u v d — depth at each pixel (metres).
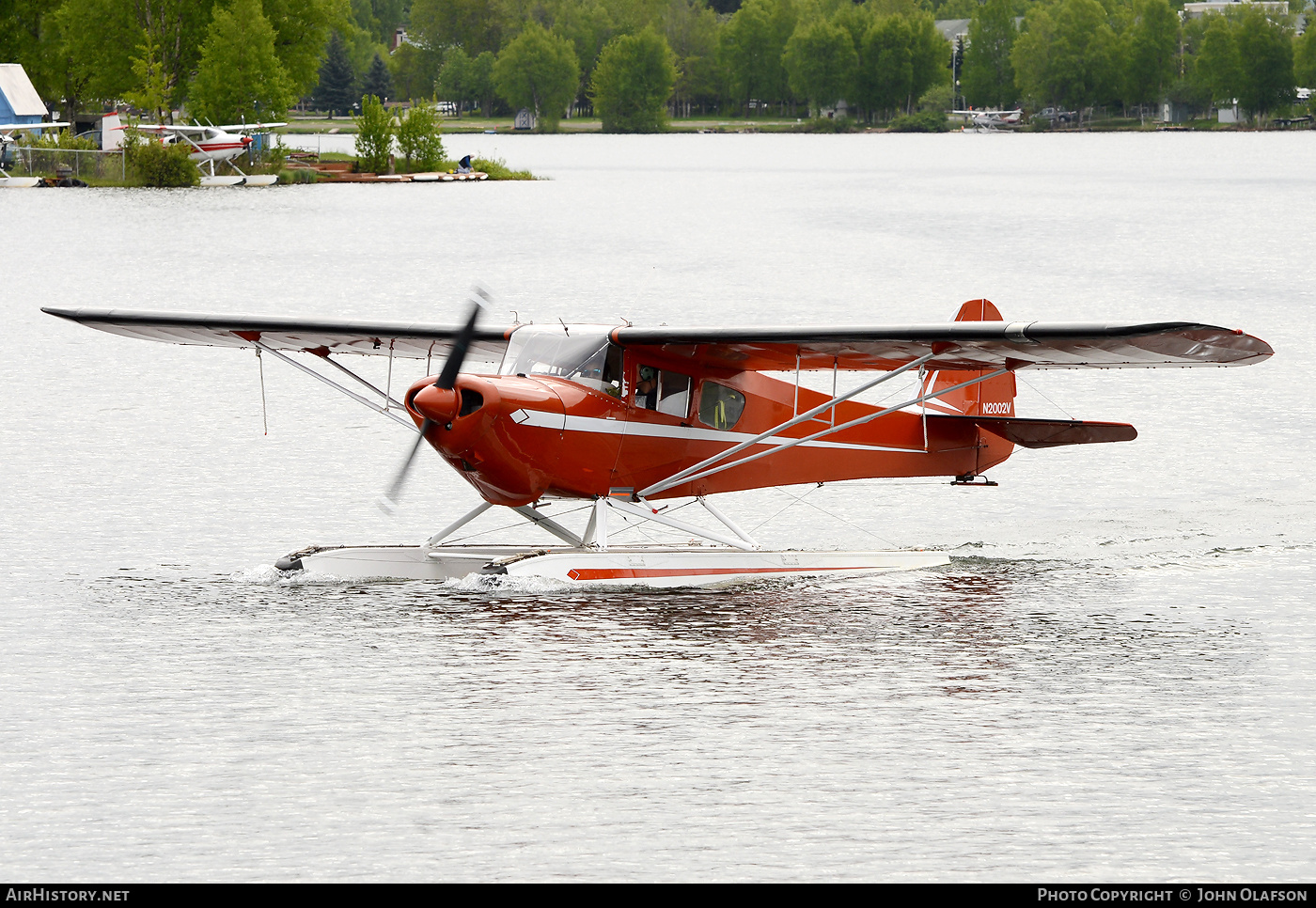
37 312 117.31
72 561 47.97
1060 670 37.00
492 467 43.72
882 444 52.91
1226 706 34.38
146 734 32.44
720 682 35.97
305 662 37.41
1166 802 29.25
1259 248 178.00
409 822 28.34
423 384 42.97
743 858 27.02
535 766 30.72
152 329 51.78
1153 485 60.84
